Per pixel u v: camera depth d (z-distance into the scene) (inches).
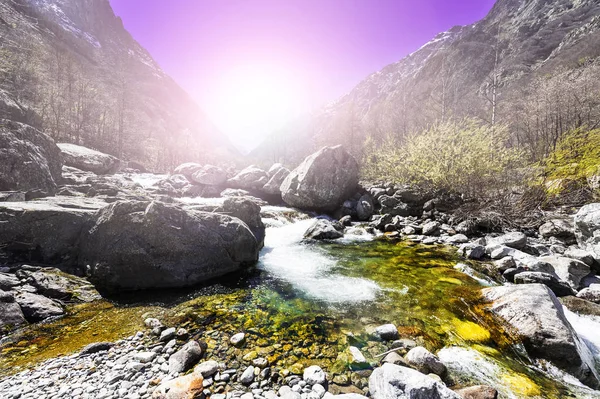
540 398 127.4
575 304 208.1
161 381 131.7
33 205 268.2
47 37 2797.7
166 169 1868.8
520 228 406.9
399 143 713.6
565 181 418.9
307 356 155.3
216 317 196.7
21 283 209.3
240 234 296.8
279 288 249.6
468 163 473.4
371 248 380.8
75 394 122.8
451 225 461.1
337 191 600.4
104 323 186.5
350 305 216.8
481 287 243.8
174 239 249.6
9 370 139.1
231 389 129.0
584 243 291.6
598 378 142.7
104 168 759.7
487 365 148.7
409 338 172.2
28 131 415.2
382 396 114.2
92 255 246.4
